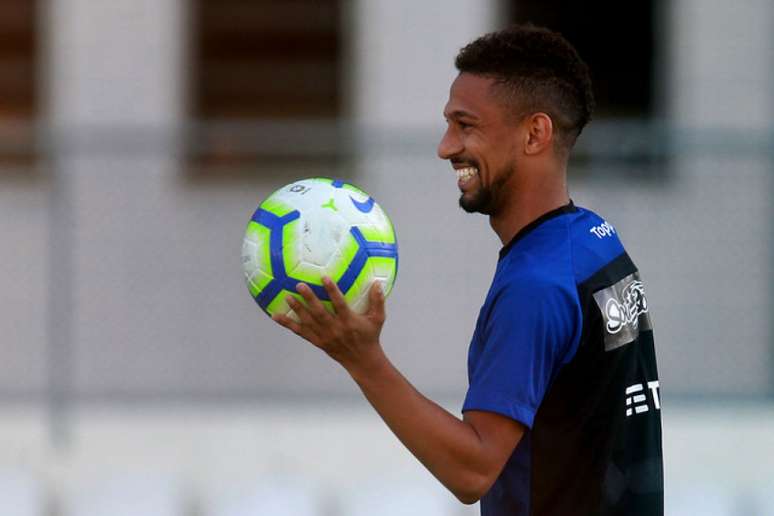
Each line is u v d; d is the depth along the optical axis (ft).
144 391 99.76
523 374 36.32
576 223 38.58
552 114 38.29
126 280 99.71
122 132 101.71
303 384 100.27
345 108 118.52
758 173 98.84
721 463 93.30
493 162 38.42
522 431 36.60
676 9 114.21
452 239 98.22
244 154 101.40
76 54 114.01
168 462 94.17
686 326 99.19
